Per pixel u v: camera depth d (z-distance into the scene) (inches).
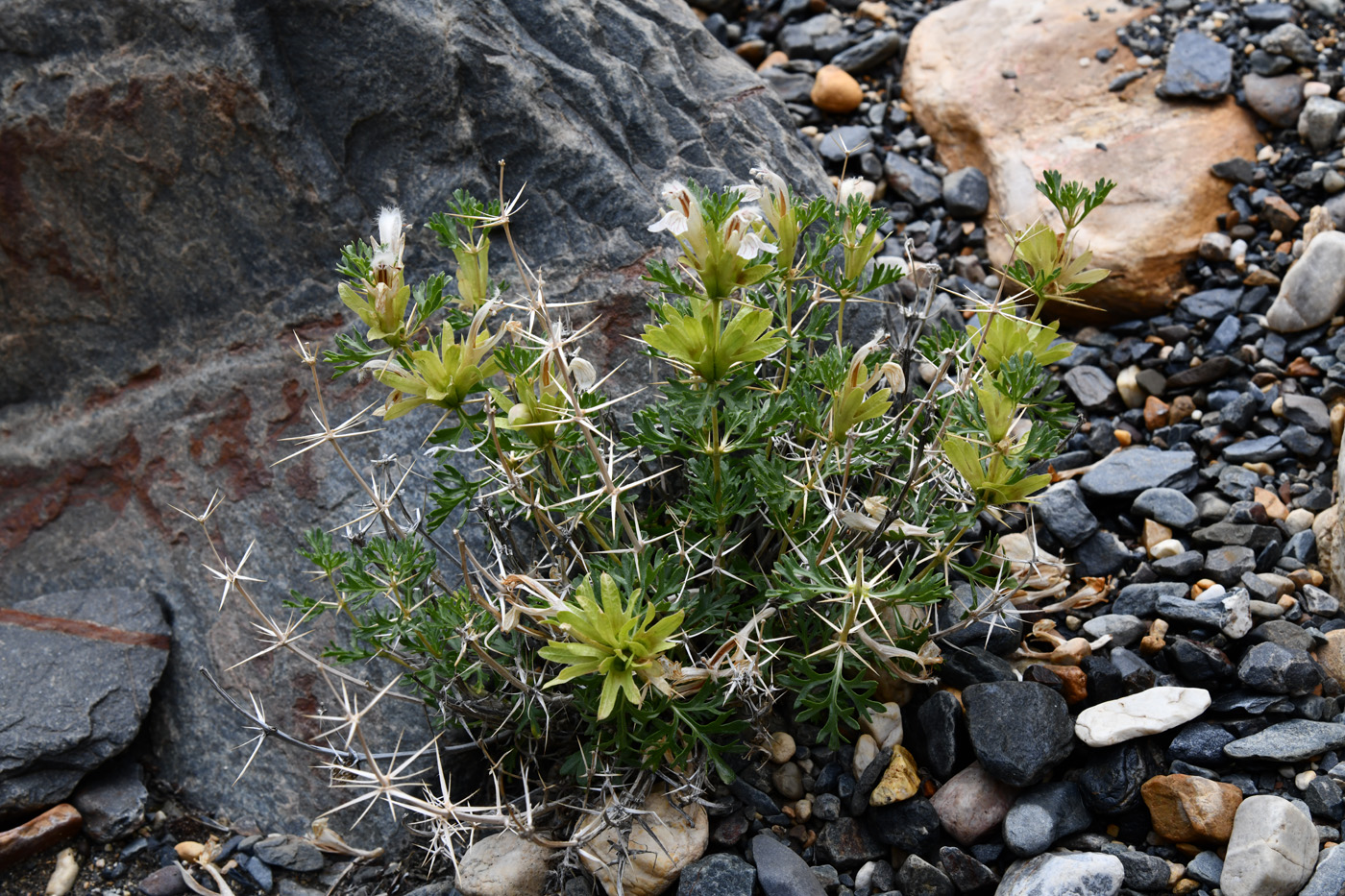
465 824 29.4
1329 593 31.7
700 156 34.1
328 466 33.0
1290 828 28.6
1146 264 35.8
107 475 34.2
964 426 29.4
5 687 31.9
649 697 29.2
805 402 29.1
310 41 32.9
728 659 28.8
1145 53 38.2
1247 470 33.4
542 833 30.2
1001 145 37.7
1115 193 36.4
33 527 34.3
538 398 27.9
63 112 33.4
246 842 31.7
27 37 33.3
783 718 31.1
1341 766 29.3
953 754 30.0
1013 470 28.0
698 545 30.2
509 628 27.5
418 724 31.8
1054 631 31.7
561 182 33.5
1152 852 29.5
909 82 39.4
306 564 32.9
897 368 27.9
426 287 29.4
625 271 33.2
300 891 31.1
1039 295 29.1
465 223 28.9
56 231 33.9
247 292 33.7
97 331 34.3
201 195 33.5
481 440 29.0
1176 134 37.0
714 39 36.2
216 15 32.8
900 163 38.3
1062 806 29.6
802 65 40.0
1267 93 37.1
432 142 33.4
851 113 39.4
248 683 32.6
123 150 33.4
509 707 30.2
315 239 33.4
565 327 32.9
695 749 30.1
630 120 33.9
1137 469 33.4
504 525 30.4
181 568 33.4
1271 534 32.2
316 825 29.7
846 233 29.5
